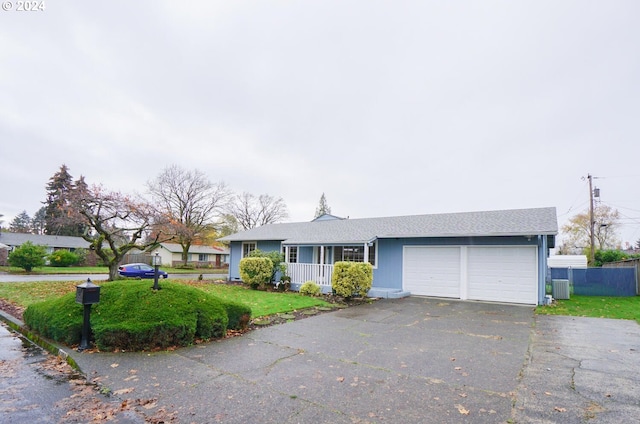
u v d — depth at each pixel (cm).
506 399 360
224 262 4959
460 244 1267
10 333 645
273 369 452
